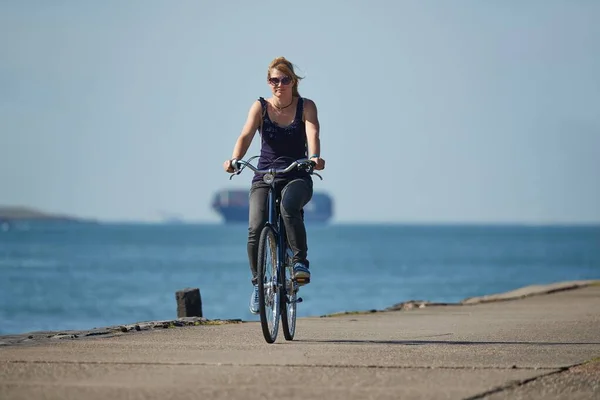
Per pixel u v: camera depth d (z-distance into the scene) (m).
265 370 24.39
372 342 32.22
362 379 23.00
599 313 48.69
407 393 21.09
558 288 72.75
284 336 32.62
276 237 31.44
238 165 31.31
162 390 21.36
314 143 31.58
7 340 31.58
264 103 32.19
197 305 47.91
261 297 29.88
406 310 52.81
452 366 25.33
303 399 20.36
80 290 170.50
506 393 21.25
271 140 32.00
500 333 36.19
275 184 31.56
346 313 49.91
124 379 22.91
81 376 23.34
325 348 29.70
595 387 22.05
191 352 28.20
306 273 31.22
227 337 33.44
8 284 187.25
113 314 122.38
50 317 117.94
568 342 32.53
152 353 27.91
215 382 22.47
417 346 30.69
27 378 23.06
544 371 24.44
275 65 31.91
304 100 32.38
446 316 47.19
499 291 160.75
